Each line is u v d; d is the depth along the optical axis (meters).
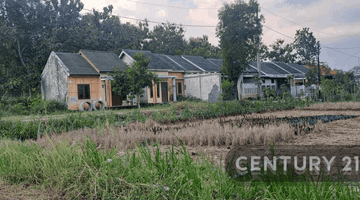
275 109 18.62
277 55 67.38
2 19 38.81
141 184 3.53
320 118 12.53
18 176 4.43
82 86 25.39
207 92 33.12
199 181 3.50
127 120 12.84
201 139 7.14
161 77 30.17
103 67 26.91
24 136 10.33
